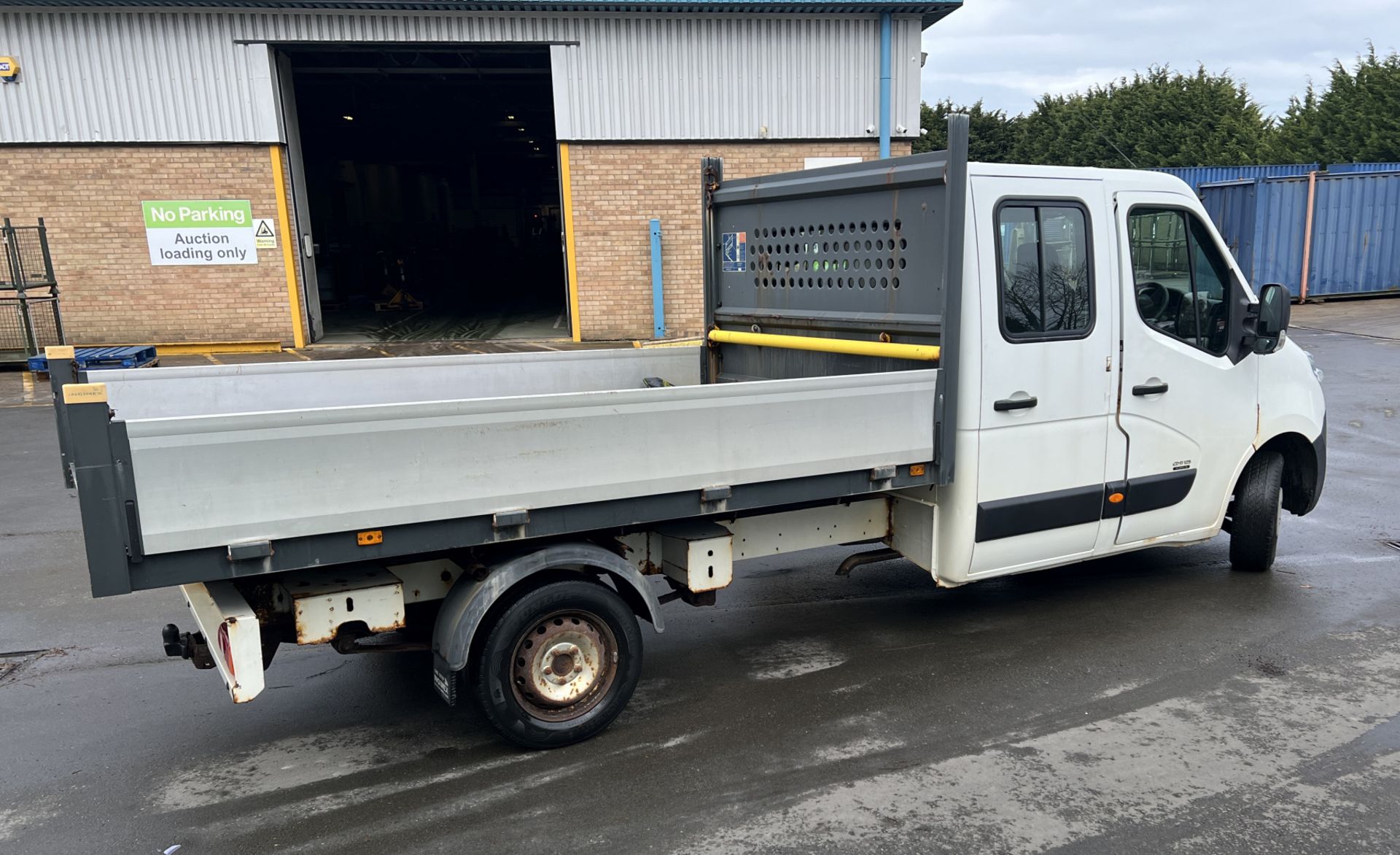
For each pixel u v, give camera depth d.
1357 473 8.76
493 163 35.78
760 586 6.31
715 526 4.58
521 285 29.80
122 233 16.53
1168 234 5.25
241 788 3.83
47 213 16.36
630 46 17.00
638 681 4.55
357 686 4.83
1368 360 14.59
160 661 5.11
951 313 4.41
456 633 3.78
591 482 3.76
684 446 3.92
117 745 4.20
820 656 5.11
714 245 6.19
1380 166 25.30
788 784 3.80
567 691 4.11
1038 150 56.75
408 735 4.29
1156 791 3.70
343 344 17.81
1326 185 21.00
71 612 5.80
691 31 17.06
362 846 3.41
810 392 4.14
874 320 4.91
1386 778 3.76
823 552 7.05
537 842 3.43
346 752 4.13
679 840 3.42
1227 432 5.67
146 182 16.41
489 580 3.82
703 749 4.10
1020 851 3.32
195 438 3.09
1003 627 5.46
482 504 3.58
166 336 16.97
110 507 3.00
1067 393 4.95
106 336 16.86
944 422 4.50
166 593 6.15
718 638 5.41
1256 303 5.62
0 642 5.36
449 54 19.67
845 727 4.28
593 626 4.16
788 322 5.54
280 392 5.07
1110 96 53.50
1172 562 6.56
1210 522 5.79
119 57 15.91
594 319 17.98
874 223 4.89
